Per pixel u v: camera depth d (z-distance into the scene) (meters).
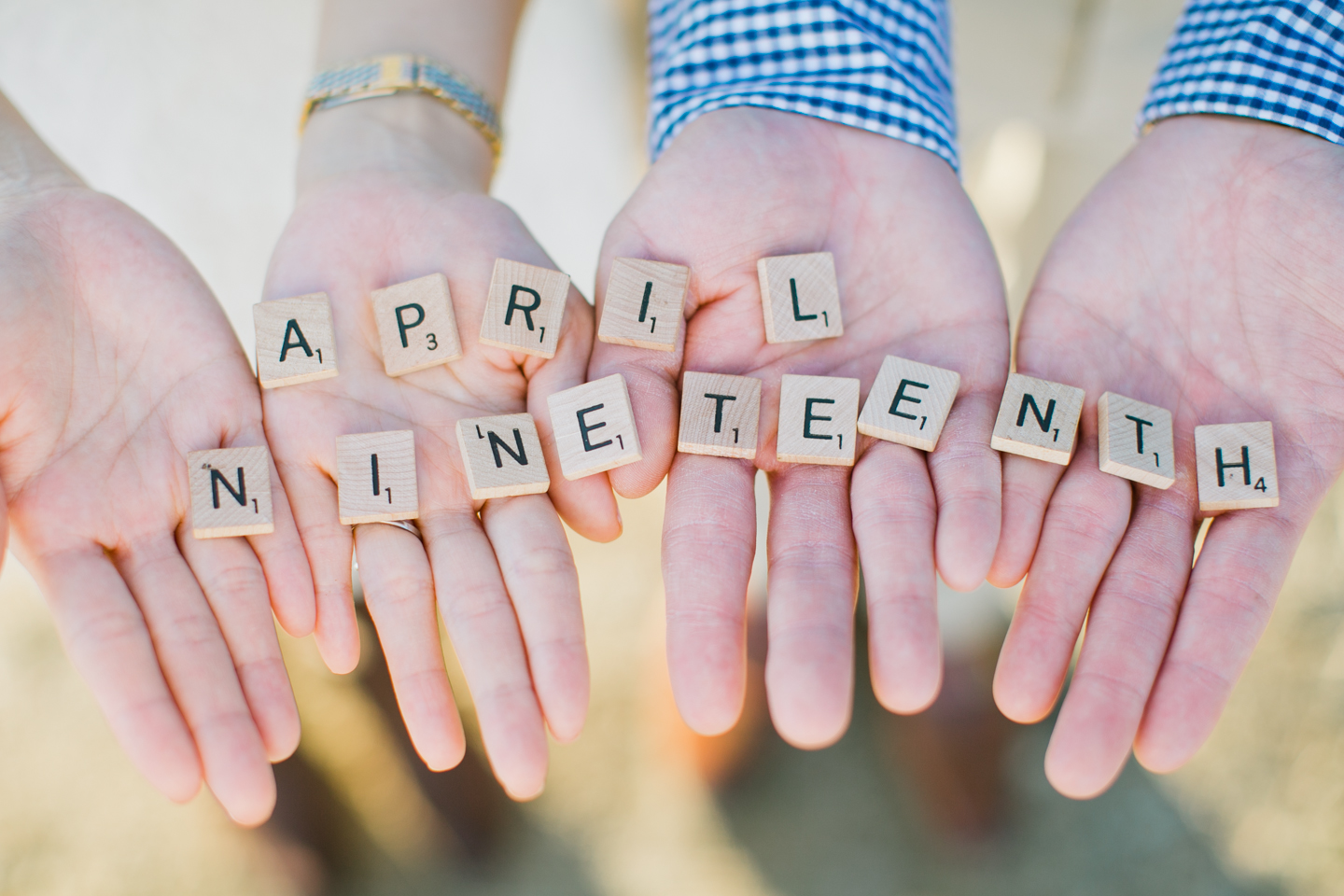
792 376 0.44
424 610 0.42
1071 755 0.40
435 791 0.54
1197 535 0.44
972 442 0.43
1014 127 0.61
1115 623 0.42
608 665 0.57
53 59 0.57
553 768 0.55
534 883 0.53
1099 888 0.53
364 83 0.50
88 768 0.55
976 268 0.46
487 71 0.53
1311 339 0.45
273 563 0.42
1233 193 0.46
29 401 0.42
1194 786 0.54
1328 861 0.53
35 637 0.57
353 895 0.53
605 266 0.46
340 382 0.45
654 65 0.51
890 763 0.55
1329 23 0.46
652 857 0.54
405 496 0.43
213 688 0.41
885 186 0.47
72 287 0.44
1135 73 0.58
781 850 0.53
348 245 0.46
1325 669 0.56
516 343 0.44
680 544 0.42
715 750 0.54
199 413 0.44
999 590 0.56
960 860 0.53
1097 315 0.46
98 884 0.53
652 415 0.44
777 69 0.48
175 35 0.58
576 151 0.63
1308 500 0.44
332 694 0.56
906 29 0.49
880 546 0.42
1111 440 0.43
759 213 0.46
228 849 0.53
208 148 0.60
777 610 0.41
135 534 0.42
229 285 0.62
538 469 0.43
